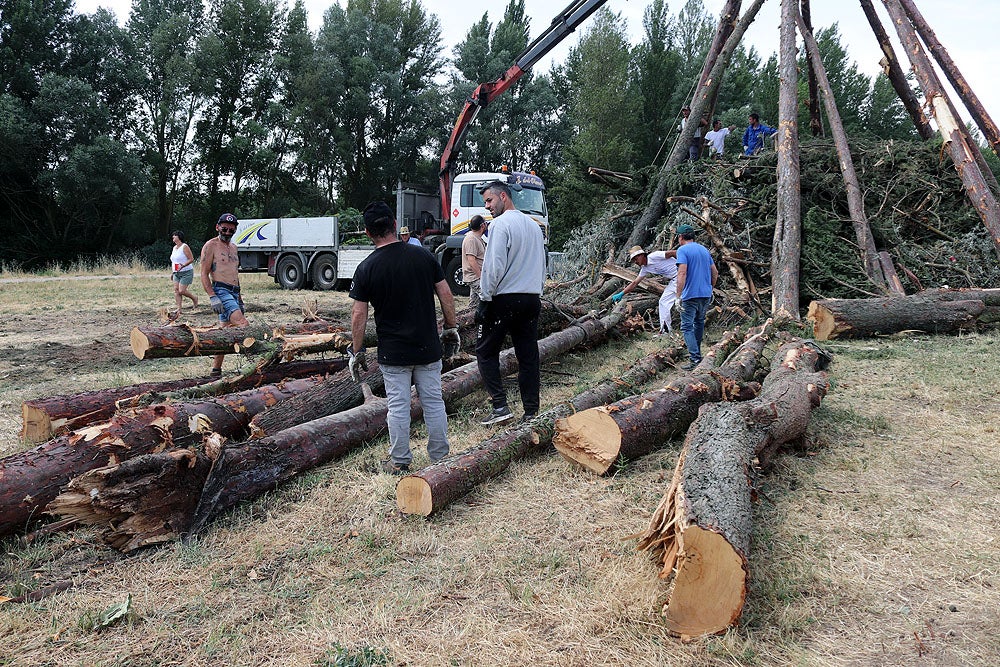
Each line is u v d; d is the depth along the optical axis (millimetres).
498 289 5055
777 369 5340
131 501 3451
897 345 7801
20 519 3592
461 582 3109
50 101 30922
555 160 46719
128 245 36312
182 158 38656
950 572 3059
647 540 3213
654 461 4492
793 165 10164
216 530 3672
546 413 4832
